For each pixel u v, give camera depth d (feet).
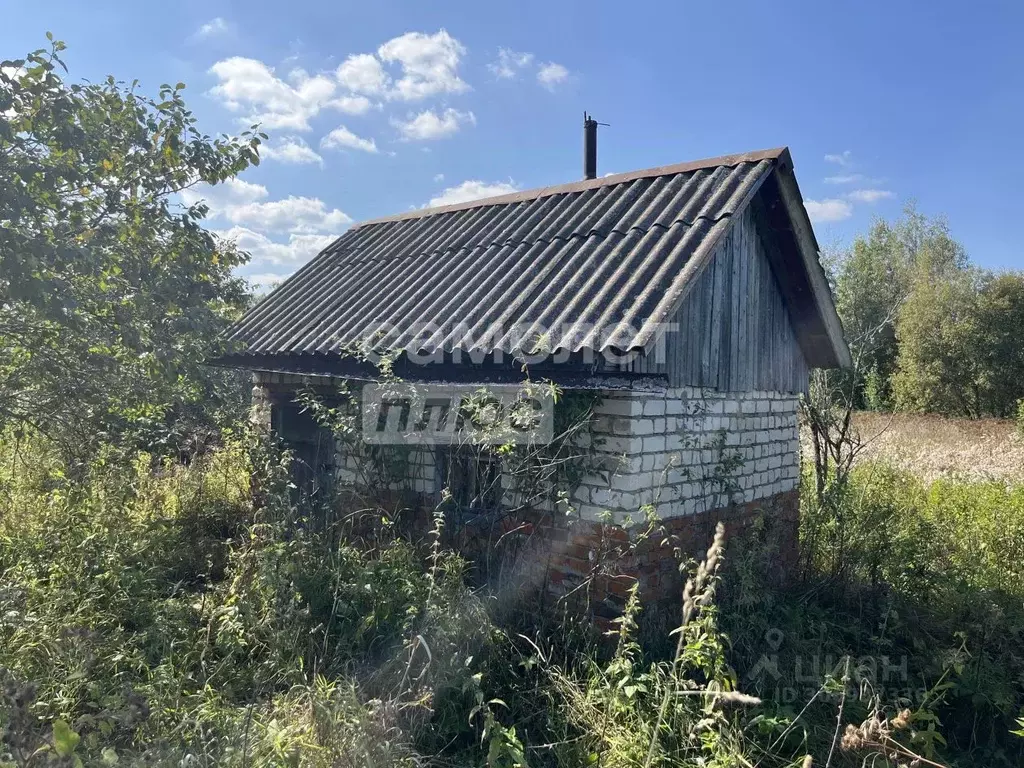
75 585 16.81
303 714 12.25
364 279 26.96
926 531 22.94
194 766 10.48
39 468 27.58
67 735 8.54
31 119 14.97
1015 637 17.15
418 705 12.35
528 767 11.35
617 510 16.96
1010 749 14.85
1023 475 43.47
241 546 19.86
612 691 13.42
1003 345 92.12
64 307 14.49
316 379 25.05
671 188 21.48
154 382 19.16
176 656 14.84
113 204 17.34
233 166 19.17
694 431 19.10
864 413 86.89
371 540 21.42
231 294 30.99
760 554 18.98
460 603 15.02
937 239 140.87
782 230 20.92
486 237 25.17
